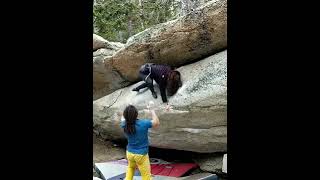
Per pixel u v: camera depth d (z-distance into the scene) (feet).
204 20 18.48
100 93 24.43
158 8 39.88
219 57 18.76
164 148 20.85
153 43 20.33
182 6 30.94
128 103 20.72
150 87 19.38
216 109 17.16
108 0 39.14
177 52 19.89
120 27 38.27
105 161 21.49
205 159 19.88
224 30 18.24
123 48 21.56
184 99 18.08
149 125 15.33
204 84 17.87
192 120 18.03
